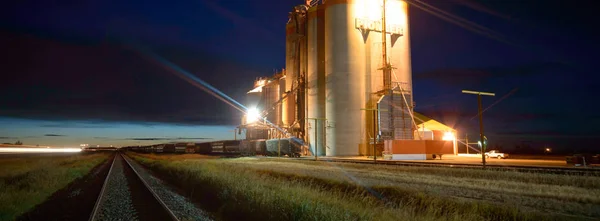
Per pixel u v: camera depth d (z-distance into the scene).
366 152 90.62
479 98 33.75
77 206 16.88
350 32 95.00
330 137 92.06
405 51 100.00
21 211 15.17
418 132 90.06
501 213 14.10
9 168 39.19
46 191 21.33
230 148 110.25
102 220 13.52
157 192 21.69
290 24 111.69
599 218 12.95
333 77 94.00
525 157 88.38
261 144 94.38
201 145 128.75
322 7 101.19
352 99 92.44
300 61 107.25
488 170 31.77
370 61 95.88
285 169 37.25
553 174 28.00
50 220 13.84
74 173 35.72
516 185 22.50
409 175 30.81
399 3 100.81
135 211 15.12
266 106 127.88
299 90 104.00
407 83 98.56
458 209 14.77
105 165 60.66
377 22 97.38
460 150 112.38
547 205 15.32
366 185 22.11
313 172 33.09
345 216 11.47
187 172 28.16
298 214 11.78
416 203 16.84
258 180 21.11
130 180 30.80
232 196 15.48
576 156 46.62
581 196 17.41
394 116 90.50
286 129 103.75
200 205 16.56
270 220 12.23
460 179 26.67
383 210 13.19
